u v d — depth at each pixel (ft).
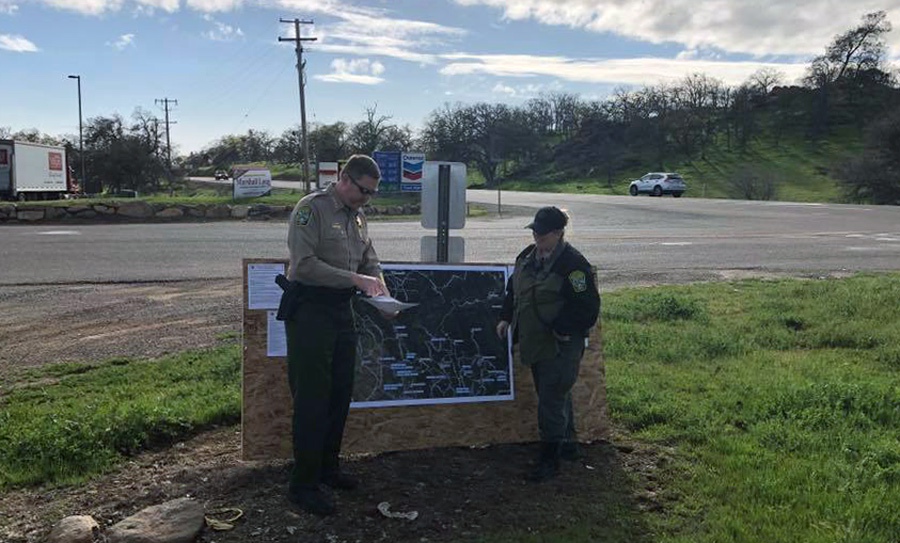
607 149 331.16
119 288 34.68
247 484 12.92
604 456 14.62
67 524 11.08
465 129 330.75
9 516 11.93
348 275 11.54
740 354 22.91
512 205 121.70
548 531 11.37
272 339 14.07
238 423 16.44
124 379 19.67
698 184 259.39
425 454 14.70
